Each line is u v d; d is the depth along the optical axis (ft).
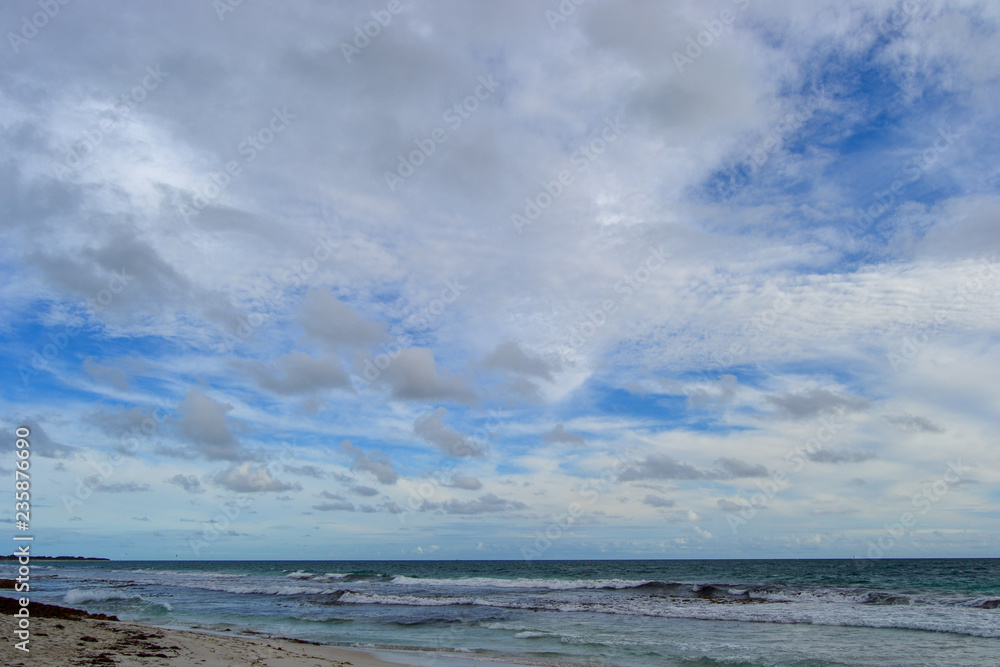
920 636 67.87
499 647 62.13
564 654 58.08
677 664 53.57
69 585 161.48
